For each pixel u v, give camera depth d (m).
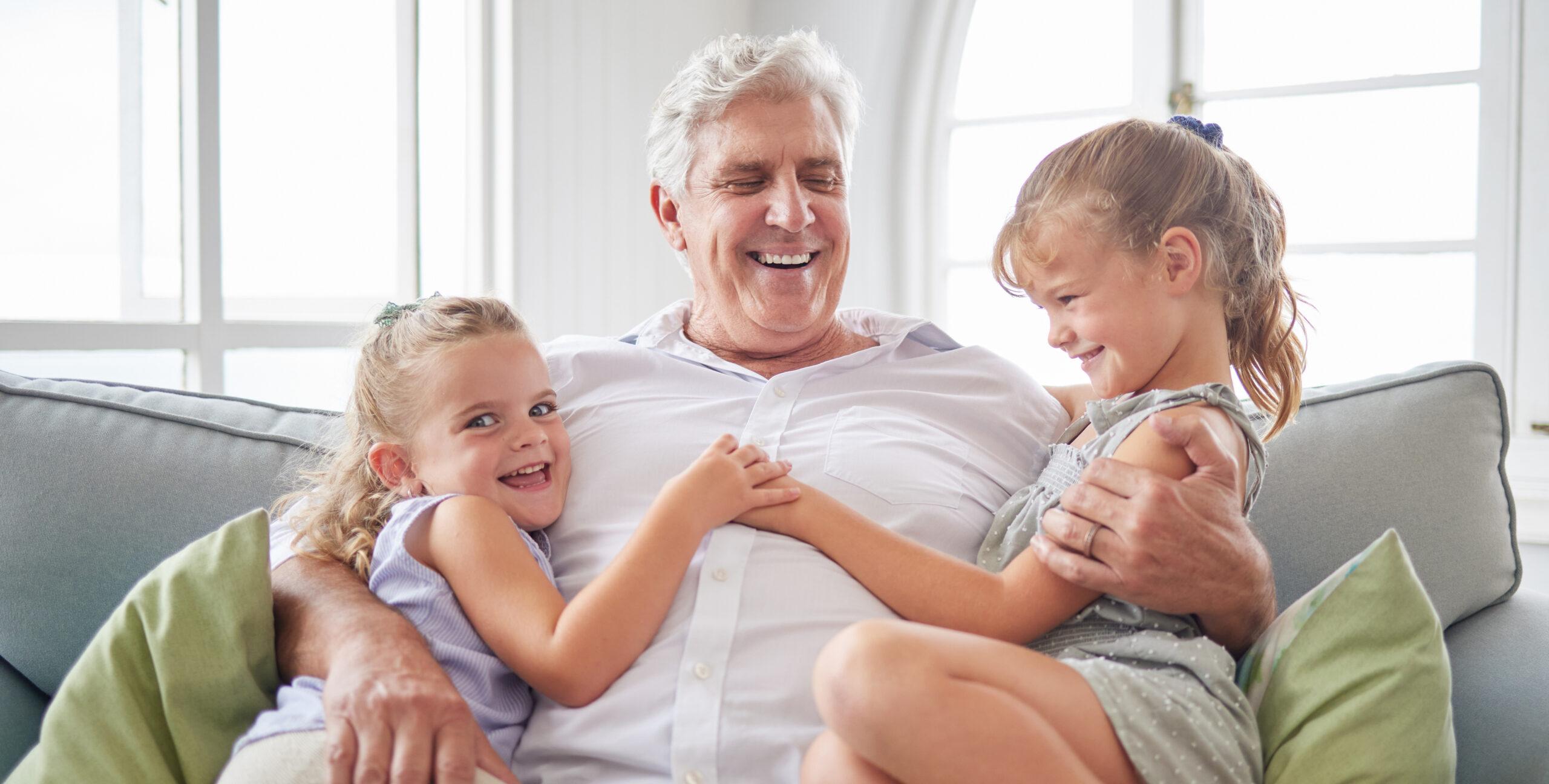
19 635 1.36
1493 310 2.74
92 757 1.04
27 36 1.97
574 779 1.10
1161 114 3.21
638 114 3.16
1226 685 1.03
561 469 1.31
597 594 1.10
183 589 1.11
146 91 2.16
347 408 1.36
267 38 2.45
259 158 2.44
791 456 1.34
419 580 1.16
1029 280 1.24
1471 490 1.45
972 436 1.45
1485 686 1.27
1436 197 2.89
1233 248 1.23
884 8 3.33
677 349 1.61
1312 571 1.43
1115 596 1.05
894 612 1.17
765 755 1.06
